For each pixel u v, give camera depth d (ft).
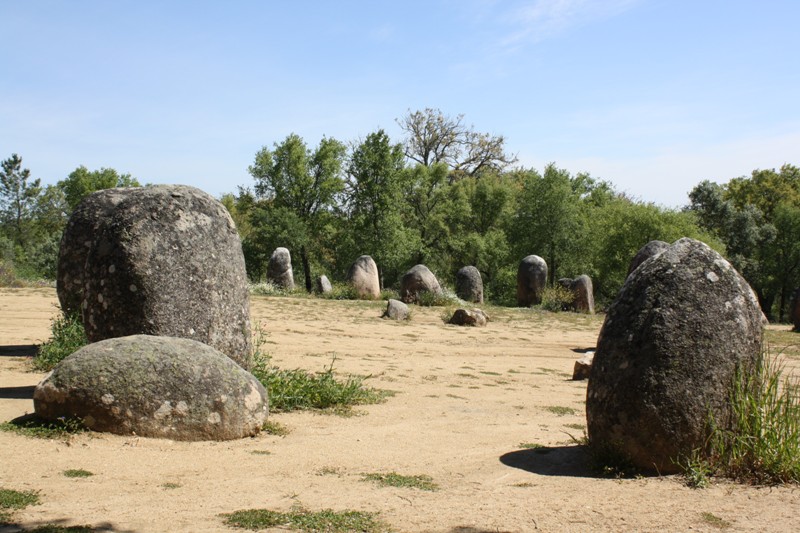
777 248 172.86
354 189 170.30
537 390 39.86
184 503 16.61
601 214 166.81
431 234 180.04
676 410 19.13
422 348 56.34
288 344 51.52
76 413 21.97
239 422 23.44
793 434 19.08
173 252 28.50
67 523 14.80
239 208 182.29
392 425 27.81
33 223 257.55
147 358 22.72
